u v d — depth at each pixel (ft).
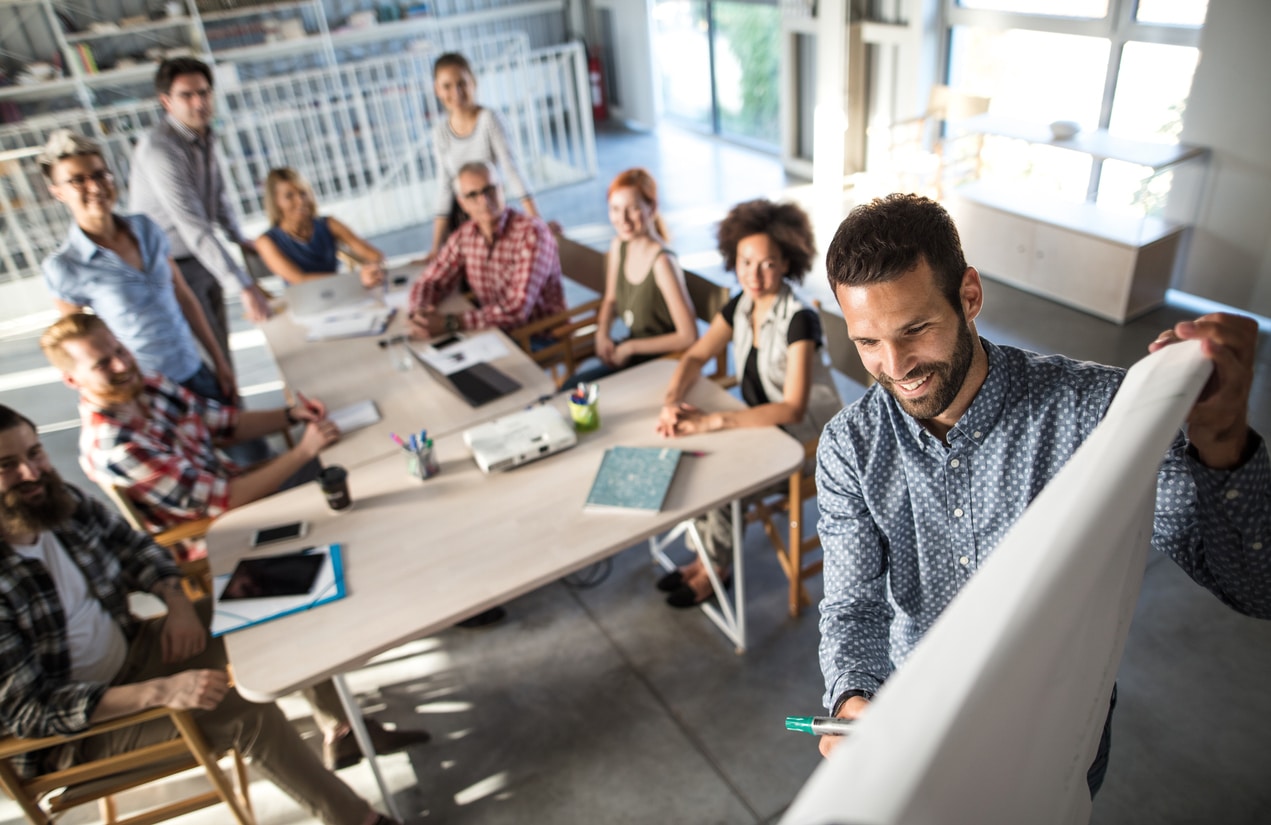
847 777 0.89
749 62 23.04
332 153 24.53
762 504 8.72
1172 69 13.12
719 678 8.39
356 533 7.00
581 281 12.12
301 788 6.77
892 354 2.86
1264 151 12.12
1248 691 7.68
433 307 11.21
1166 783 6.97
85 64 21.70
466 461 7.77
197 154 11.83
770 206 7.75
